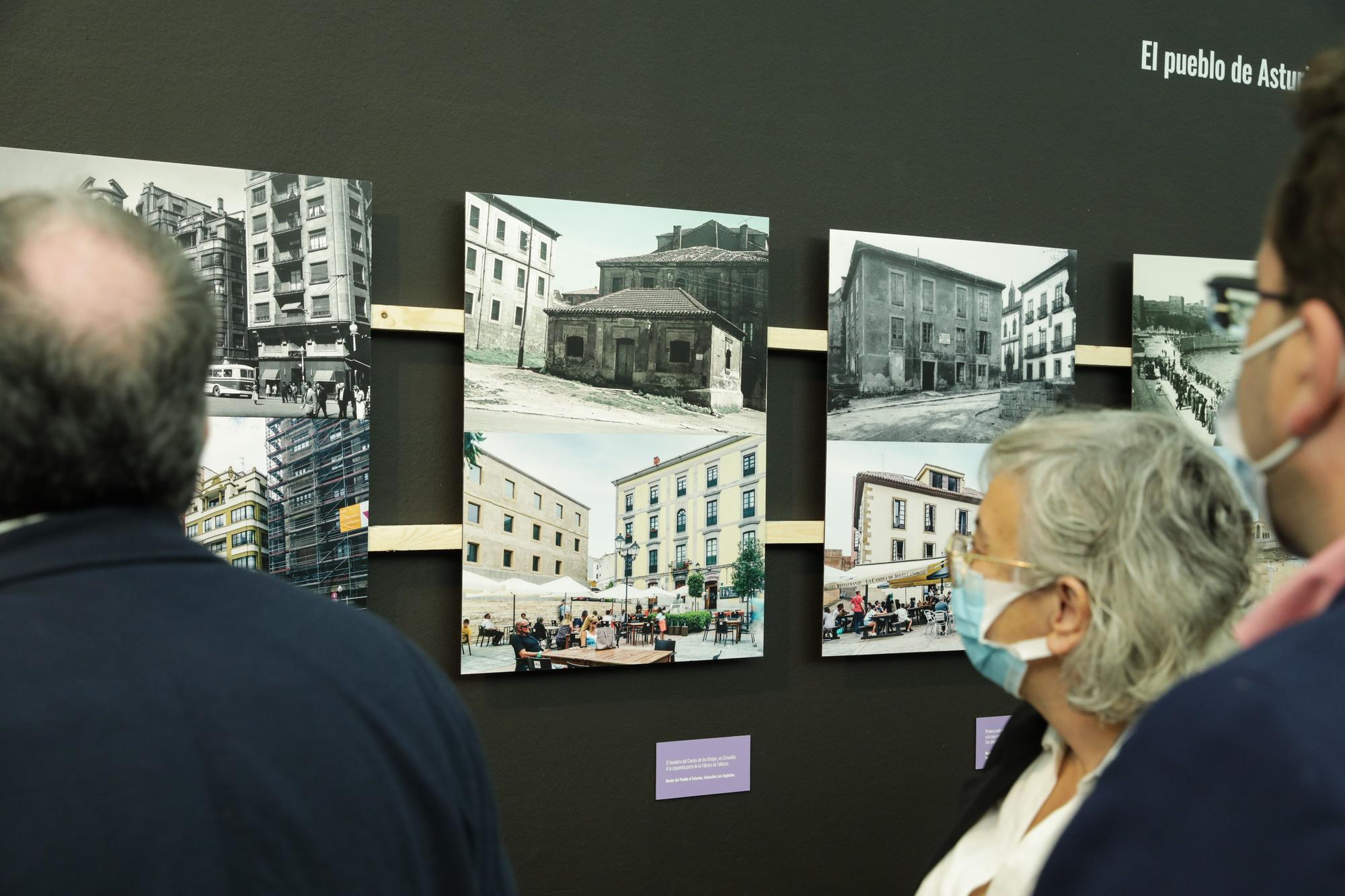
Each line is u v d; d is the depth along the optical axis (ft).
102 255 2.16
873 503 7.92
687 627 7.40
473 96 7.04
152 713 1.93
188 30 6.36
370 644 2.36
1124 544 2.97
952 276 8.13
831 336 7.77
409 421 6.93
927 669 8.34
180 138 6.34
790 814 7.90
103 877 1.78
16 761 1.79
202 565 2.26
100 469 2.12
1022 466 3.29
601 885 7.37
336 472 6.51
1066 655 3.14
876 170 8.13
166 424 2.20
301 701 2.11
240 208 6.27
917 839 8.27
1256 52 9.26
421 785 2.24
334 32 6.70
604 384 7.16
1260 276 1.72
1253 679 1.24
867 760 8.13
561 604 7.06
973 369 8.19
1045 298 8.43
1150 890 1.22
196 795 1.90
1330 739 1.14
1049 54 8.63
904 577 8.03
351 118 6.74
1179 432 3.21
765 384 7.61
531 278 6.97
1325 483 1.62
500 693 7.10
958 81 8.36
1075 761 3.39
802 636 7.95
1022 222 8.55
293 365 6.39
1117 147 8.83
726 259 7.49
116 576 2.09
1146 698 2.97
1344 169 1.49
